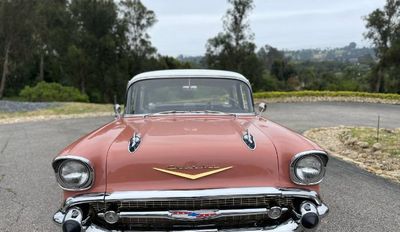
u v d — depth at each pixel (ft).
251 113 14.83
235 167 10.11
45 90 86.22
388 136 29.07
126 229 10.07
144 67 155.02
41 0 142.82
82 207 10.22
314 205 10.22
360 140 27.66
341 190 17.88
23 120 48.80
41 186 19.21
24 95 85.51
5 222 14.66
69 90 88.58
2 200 17.12
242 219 10.07
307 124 42.86
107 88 148.15
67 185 10.12
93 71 148.05
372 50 145.69
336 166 22.25
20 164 23.88
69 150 10.59
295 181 10.25
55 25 152.25
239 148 10.44
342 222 14.21
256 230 9.89
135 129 12.09
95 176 10.18
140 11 154.51
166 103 14.82
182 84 14.96
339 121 46.11
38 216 15.25
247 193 9.79
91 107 64.18
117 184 10.09
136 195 9.71
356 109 63.67
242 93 15.21
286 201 10.27
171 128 11.96
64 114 55.42
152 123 12.85
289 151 10.48
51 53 162.30
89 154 10.33
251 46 129.29
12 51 116.67
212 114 14.24
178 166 10.05
